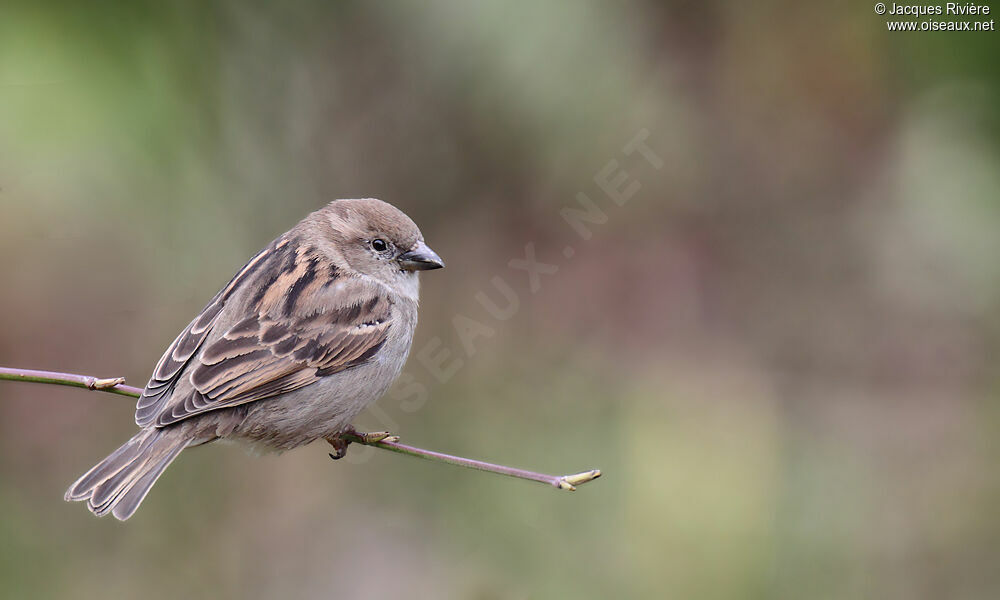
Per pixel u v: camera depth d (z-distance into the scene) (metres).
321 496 11.95
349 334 8.81
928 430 12.57
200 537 11.55
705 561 10.95
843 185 12.84
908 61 12.00
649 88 12.22
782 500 11.66
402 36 11.81
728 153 12.78
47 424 11.39
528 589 11.12
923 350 12.88
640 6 12.05
